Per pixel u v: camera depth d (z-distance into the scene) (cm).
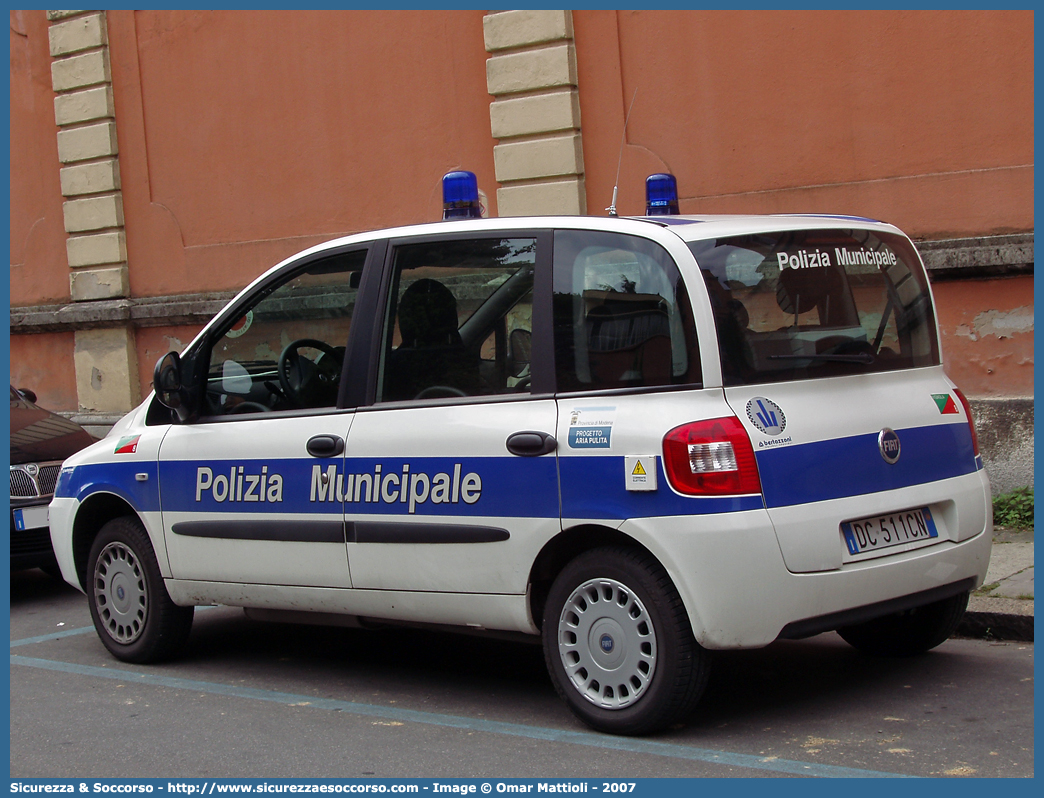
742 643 387
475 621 446
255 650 594
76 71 1277
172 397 543
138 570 570
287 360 515
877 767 372
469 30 994
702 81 878
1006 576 598
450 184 526
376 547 468
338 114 1090
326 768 403
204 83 1189
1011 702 436
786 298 425
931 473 440
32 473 736
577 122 937
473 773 389
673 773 376
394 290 481
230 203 1182
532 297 441
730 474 388
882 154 808
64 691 529
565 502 416
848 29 815
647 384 409
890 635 508
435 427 454
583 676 426
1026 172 757
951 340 787
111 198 1268
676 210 543
